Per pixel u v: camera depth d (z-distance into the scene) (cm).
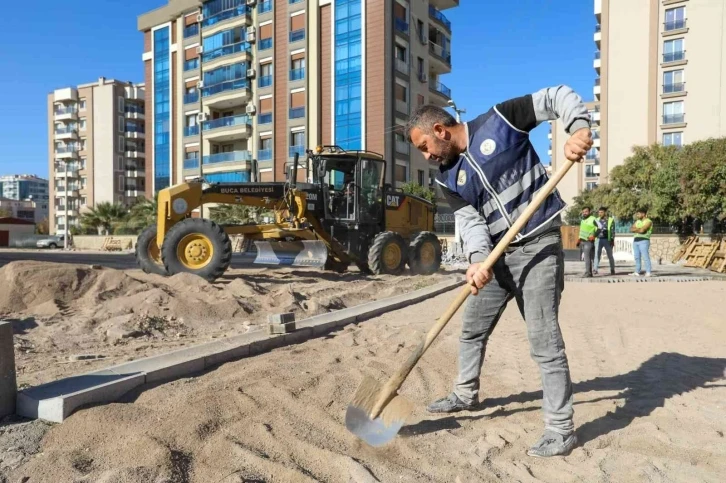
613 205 3350
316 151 1312
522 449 301
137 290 777
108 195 7556
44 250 4569
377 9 3619
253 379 412
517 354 525
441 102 4272
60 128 7888
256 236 1212
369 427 301
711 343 585
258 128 4209
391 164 3616
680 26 3922
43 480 253
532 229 301
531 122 302
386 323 699
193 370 438
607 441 311
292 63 4012
